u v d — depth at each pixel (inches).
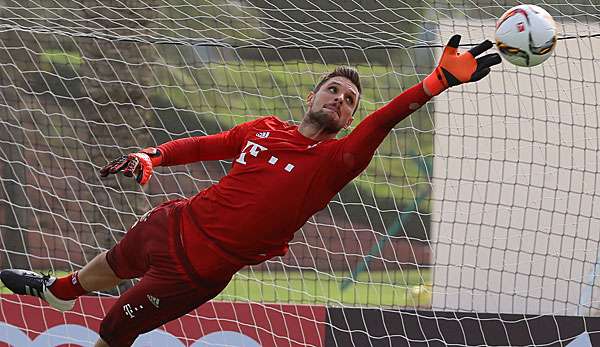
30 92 1162.0
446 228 1249.4
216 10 1259.8
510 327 1052.5
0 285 1130.7
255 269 1257.4
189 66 1202.6
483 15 1203.9
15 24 1127.0
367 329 1056.2
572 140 1110.4
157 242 738.8
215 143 767.7
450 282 1252.5
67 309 823.7
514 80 1227.9
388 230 1286.9
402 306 1199.6
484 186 1249.4
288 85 1274.6
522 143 1244.5
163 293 735.7
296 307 1061.8
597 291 1209.4
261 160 722.2
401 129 1218.0
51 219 1238.3
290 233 734.5
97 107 1216.2
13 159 1232.8
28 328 1053.8
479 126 1129.4
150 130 1230.3
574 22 1151.0
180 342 1052.5
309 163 712.4
